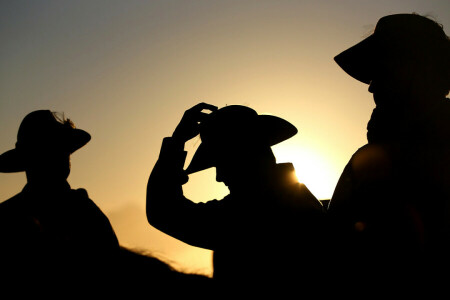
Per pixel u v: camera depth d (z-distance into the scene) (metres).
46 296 2.78
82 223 3.73
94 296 2.73
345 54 3.14
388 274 2.57
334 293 2.71
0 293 2.72
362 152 2.85
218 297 1.98
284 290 2.79
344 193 2.87
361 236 2.69
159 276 1.71
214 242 2.97
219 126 3.06
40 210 3.75
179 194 3.10
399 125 2.82
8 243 2.86
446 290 2.50
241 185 3.02
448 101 2.88
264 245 2.89
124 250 1.79
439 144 2.71
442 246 2.56
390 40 2.88
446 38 2.95
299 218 2.94
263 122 3.16
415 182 2.66
